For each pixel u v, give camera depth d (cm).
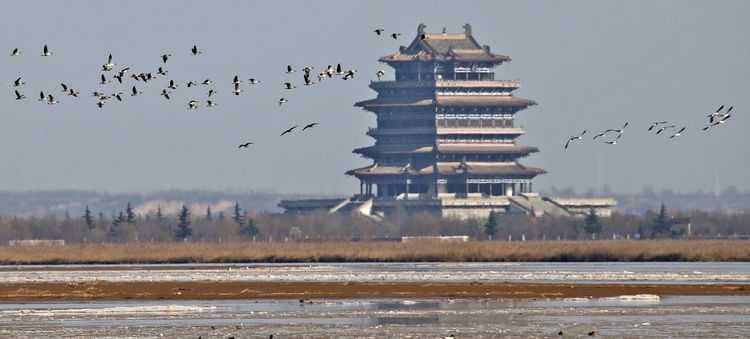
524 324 11462
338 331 11119
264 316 12138
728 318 11756
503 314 12156
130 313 12394
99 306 13112
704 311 12262
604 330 11056
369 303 13212
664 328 11138
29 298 13975
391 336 10819
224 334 10981
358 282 15638
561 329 11138
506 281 15825
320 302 13350
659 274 16775
